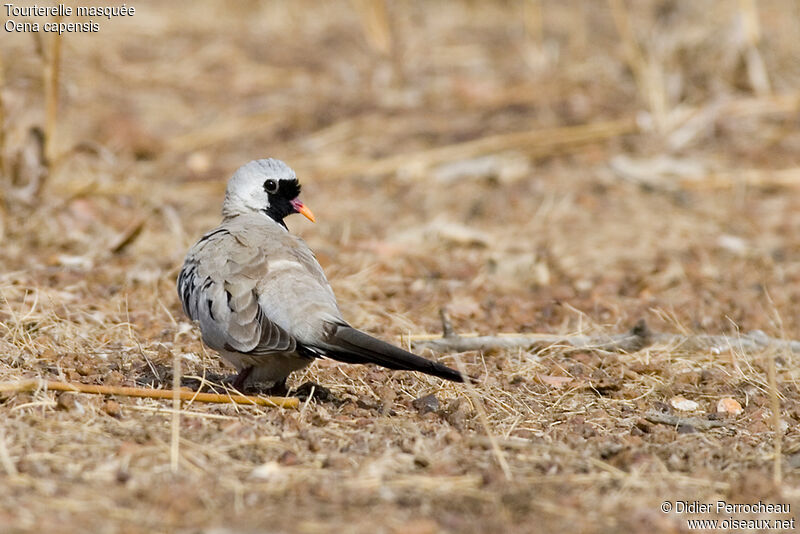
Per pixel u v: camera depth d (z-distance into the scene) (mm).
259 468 8062
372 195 18594
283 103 22719
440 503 7648
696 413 10094
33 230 14734
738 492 8047
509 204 17953
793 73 22906
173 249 14789
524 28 27938
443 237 16141
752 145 20312
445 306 13008
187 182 18812
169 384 9961
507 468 8172
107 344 11070
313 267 9703
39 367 10086
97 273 13414
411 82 24000
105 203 16844
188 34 26469
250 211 10773
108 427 8672
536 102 22594
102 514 7211
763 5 27312
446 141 20734
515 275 14586
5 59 20547
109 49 24531
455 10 29266
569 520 7477
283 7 28891
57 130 19328
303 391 9992
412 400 9836
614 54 24734
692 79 22562
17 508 7199
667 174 19078
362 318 12523
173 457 8086
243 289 9328
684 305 13500
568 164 19828
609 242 16234
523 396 10219
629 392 10445
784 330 12547
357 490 7789
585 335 12156
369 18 24641
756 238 16547
